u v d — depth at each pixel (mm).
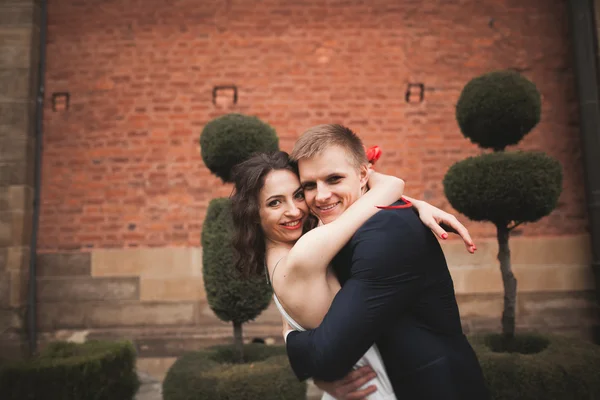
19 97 4812
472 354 1310
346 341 1129
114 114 4969
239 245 1506
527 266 4699
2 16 4883
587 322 4602
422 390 1204
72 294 4695
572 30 4848
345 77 4996
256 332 4562
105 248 4789
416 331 1250
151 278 4715
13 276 4574
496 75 3387
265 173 1456
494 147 3537
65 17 5066
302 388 2732
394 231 1226
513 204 3041
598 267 4570
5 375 2721
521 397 2588
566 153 4875
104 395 2873
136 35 5051
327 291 1269
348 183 1380
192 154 4914
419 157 4898
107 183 4883
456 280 4691
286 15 5062
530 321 4621
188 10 5066
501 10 5047
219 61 5020
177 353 4555
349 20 5055
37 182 4828
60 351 3021
